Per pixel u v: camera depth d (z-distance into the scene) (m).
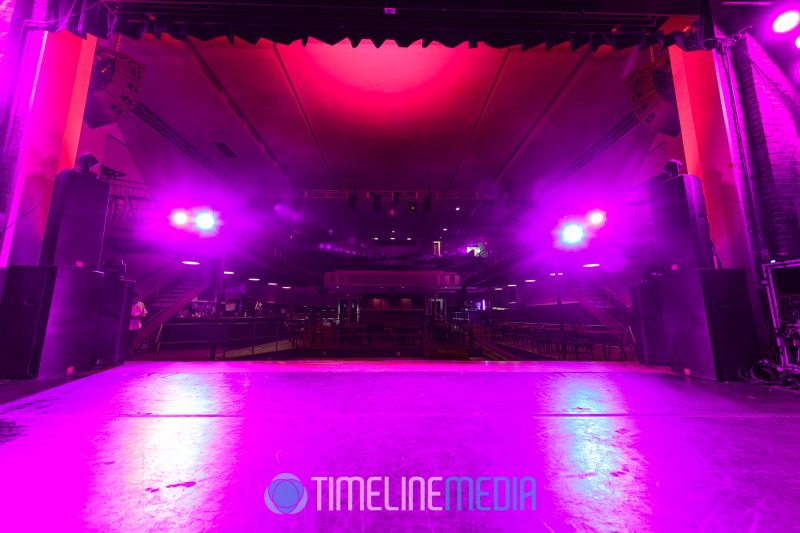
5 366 3.75
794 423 2.42
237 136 11.13
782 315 3.83
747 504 1.41
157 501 1.42
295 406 2.85
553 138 11.26
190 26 4.39
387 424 2.40
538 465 1.77
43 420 2.47
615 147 11.35
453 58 7.86
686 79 5.00
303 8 4.16
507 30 4.39
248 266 17.42
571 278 15.69
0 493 1.47
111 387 3.49
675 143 6.53
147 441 2.09
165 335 12.20
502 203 17.69
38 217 4.21
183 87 8.74
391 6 4.12
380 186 16.06
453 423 2.43
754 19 4.61
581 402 2.97
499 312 26.95
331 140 11.73
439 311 24.94
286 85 8.88
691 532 1.22
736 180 4.37
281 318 18.52
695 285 4.07
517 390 3.40
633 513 1.35
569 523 1.28
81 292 4.19
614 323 12.64
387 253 30.22
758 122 4.43
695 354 4.04
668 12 4.35
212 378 3.94
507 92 9.05
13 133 4.08
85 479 1.61
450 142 11.77
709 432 2.25
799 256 4.07
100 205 4.53
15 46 4.24
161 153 12.14
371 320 21.78
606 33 4.53
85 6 4.19
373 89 8.95
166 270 13.88
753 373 3.79
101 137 10.12
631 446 2.02
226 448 1.98
